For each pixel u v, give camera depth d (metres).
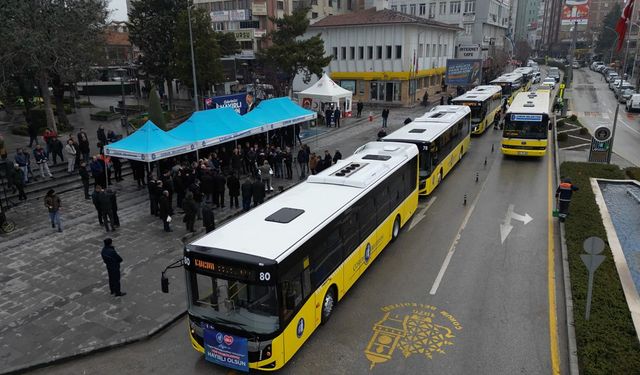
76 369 9.16
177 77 40.12
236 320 8.45
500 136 34.22
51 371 9.11
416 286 12.18
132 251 14.26
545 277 12.52
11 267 13.27
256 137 26.45
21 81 30.50
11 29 23.45
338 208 10.80
